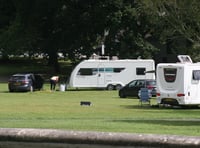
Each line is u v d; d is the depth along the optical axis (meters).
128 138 17.23
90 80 165.50
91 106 99.44
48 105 101.19
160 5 167.00
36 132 18.38
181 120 68.12
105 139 17.47
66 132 18.12
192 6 160.62
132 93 130.88
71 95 138.88
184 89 95.06
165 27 173.50
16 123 59.75
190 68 95.75
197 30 165.62
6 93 145.00
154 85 131.62
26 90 150.12
